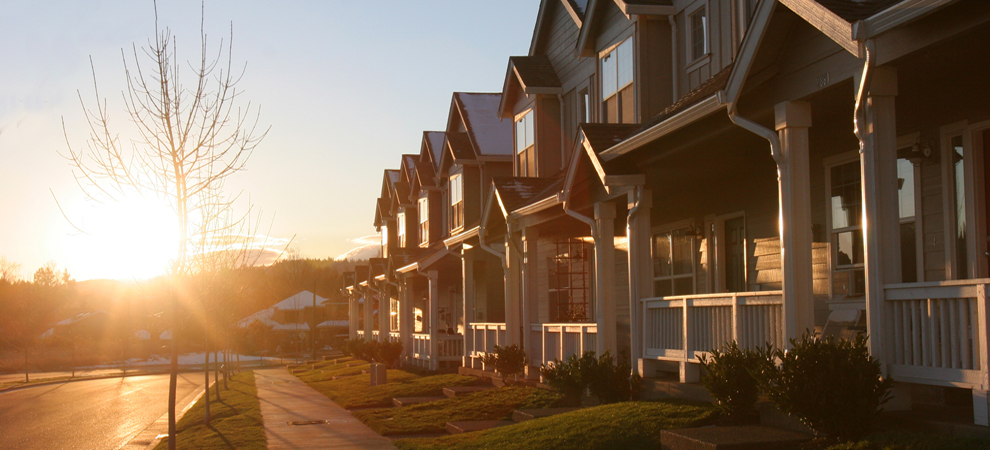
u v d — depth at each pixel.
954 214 9.17
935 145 9.38
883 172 7.59
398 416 16.27
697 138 10.79
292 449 12.91
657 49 16.28
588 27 18.58
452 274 30.61
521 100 23.33
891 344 7.57
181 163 10.05
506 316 18.88
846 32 7.27
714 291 14.29
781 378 7.68
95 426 20.81
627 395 12.50
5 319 89.50
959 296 6.92
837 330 8.76
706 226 14.62
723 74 11.84
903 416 7.42
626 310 17.30
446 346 27.42
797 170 8.74
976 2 6.55
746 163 12.38
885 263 7.59
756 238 12.98
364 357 38.91
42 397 33.31
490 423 13.76
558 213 15.70
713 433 8.52
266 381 33.88
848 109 9.29
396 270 31.59
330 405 21.03
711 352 10.30
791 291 8.60
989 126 8.67
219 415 20.02
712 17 14.78
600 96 18.50
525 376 17.67
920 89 9.02
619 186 12.89
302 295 91.81
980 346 6.70
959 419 7.14
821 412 7.32
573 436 10.19
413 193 37.53
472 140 28.41
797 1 7.90
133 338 79.50
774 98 9.06
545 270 22.61
